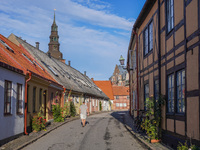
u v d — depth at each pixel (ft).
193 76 22.25
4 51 39.34
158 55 34.24
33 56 78.74
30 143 32.65
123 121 68.80
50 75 74.13
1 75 30.71
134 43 63.31
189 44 23.35
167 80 30.89
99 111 153.07
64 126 54.65
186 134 23.76
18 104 37.42
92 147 30.12
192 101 22.36
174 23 28.17
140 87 49.80
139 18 46.60
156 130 32.53
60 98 75.61
